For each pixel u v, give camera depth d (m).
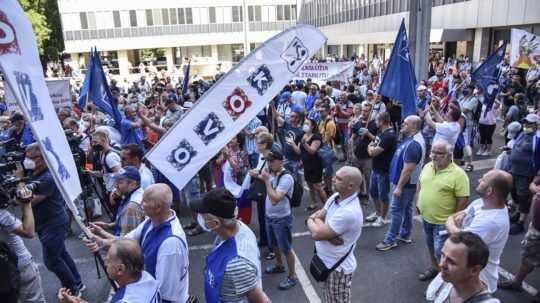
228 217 2.79
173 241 3.10
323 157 7.61
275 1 50.12
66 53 48.06
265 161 5.10
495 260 3.62
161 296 3.10
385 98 9.32
